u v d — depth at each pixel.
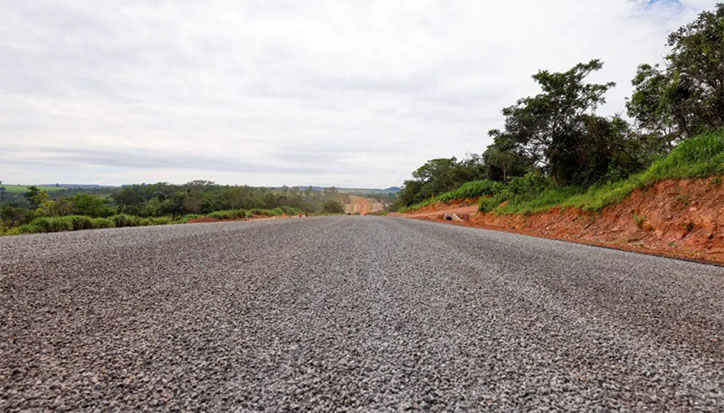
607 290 2.49
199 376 1.14
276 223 11.11
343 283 2.64
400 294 2.33
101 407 0.95
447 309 1.99
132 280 2.54
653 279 2.93
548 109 12.59
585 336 1.58
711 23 7.66
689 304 2.15
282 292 2.33
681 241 5.77
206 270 3.01
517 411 0.98
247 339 1.48
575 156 12.55
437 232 8.12
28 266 2.84
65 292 2.16
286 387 1.09
